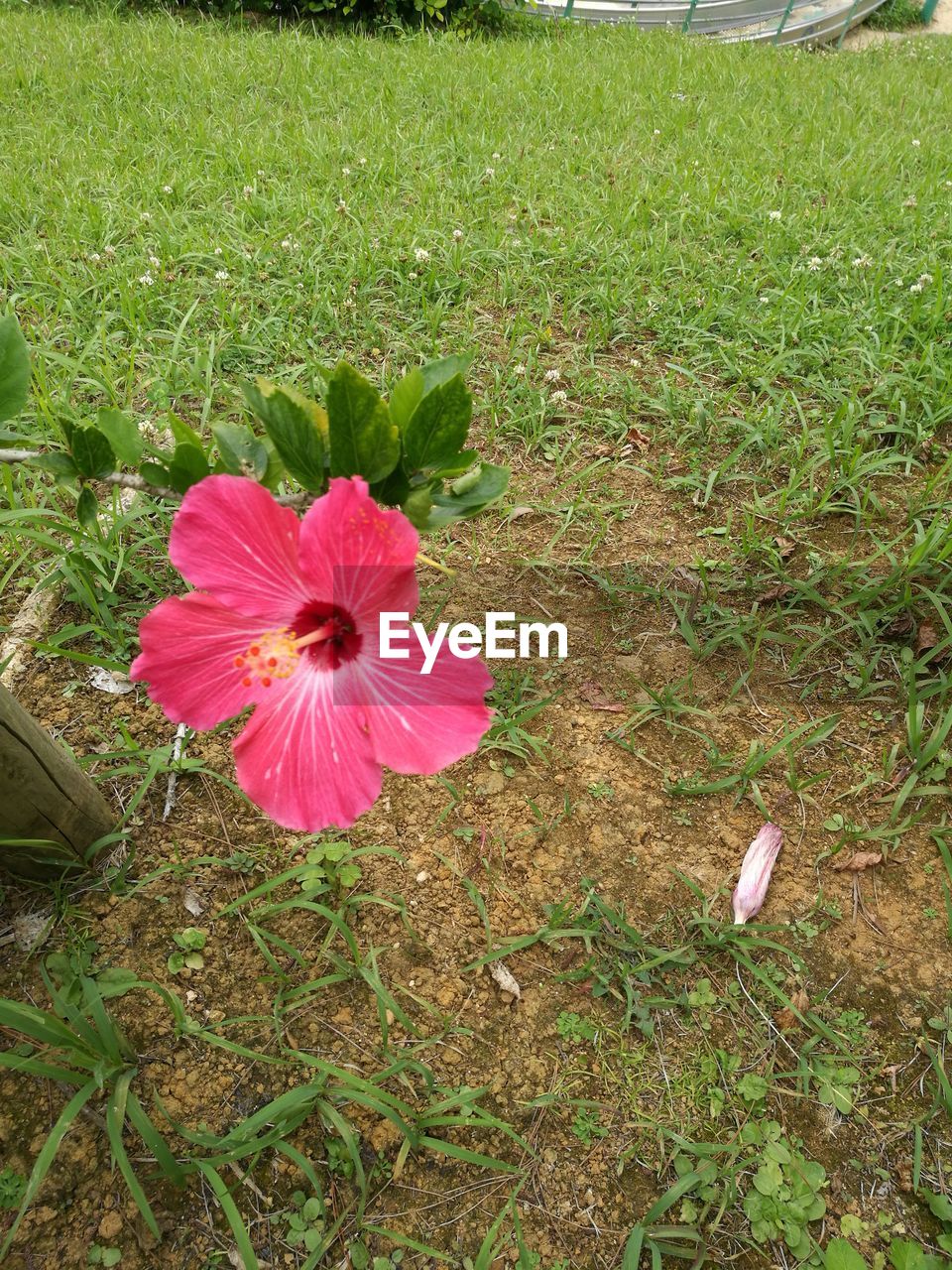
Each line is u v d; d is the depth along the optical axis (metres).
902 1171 0.49
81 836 0.55
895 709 0.70
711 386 0.98
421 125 1.51
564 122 1.59
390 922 0.57
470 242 1.15
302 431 0.30
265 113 1.55
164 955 0.54
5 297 0.99
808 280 1.10
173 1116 0.49
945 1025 0.54
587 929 0.57
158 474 0.33
